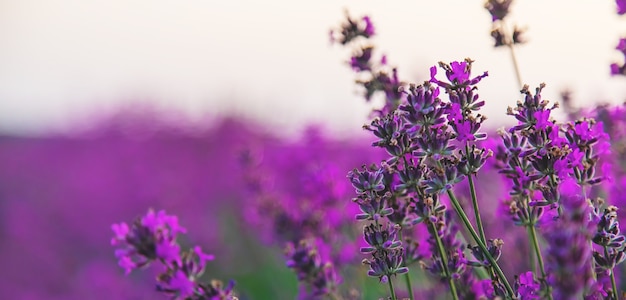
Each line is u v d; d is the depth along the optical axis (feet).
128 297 4.00
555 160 1.68
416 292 2.21
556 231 1.46
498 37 1.98
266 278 3.61
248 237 4.10
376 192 1.73
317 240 2.37
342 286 2.35
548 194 1.69
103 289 4.10
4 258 4.96
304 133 3.23
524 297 1.66
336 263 2.36
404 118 1.70
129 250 1.80
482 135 1.69
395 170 1.72
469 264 1.72
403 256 1.81
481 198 2.32
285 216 2.45
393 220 1.76
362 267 2.34
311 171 2.55
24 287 4.79
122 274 4.41
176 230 1.82
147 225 1.80
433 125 1.69
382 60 2.05
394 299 1.74
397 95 1.99
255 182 3.03
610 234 1.66
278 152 3.31
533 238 1.74
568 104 2.18
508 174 1.73
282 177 3.16
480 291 1.83
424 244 1.88
